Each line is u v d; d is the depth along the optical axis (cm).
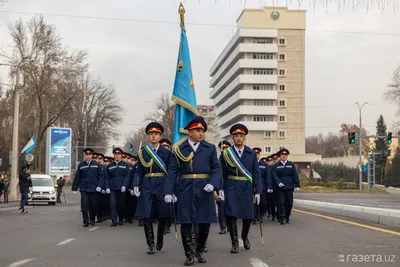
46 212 2327
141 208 976
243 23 8944
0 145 6188
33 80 4953
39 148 5272
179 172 878
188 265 841
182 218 848
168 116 8588
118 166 1593
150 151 977
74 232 1379
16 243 1133
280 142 8988
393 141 10656
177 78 1520
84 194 1554
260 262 869
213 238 1224
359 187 6406
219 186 857
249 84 8969
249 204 992
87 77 7756
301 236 1232
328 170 8081
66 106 5388
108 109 7975
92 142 7900
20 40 4928
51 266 836
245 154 993
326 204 2077
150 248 973
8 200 3594
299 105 9019
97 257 930
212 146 877
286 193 1608
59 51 5088
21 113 5700
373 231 1324
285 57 8988
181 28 1553
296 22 8981
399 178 7462
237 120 9562
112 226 1570
